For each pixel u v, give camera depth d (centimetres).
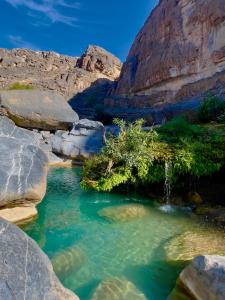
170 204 886
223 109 1672
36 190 750
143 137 980
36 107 2052
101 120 3541
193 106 2417
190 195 918
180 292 441
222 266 400
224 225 718
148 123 2809
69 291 395
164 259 560
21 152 822
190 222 746
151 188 986
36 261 390
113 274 507
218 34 2564
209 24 2677
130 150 956
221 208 825
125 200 924
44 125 2067
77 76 4434
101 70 4788
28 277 361
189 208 851
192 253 580
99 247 611
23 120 2033
